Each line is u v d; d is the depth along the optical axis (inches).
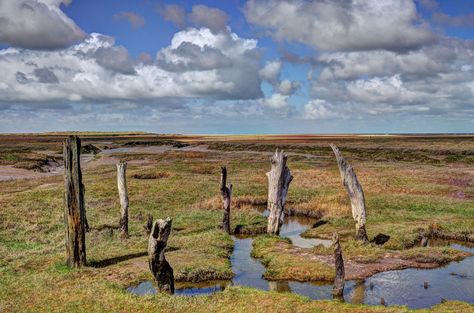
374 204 1517.0
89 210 1411.2
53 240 1051.3
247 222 1315.2
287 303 629.9
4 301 642.8
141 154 3868.1
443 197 1631.4
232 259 965.8
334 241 706.2
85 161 3393.2
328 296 718.5
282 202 1181.7
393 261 903.1
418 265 883.4
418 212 1392.7
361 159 3341.5
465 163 2891.2
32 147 4709.6
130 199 1612.9
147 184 1934.1
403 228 1177.4
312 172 2388.0
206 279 815.7
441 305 632.4
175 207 1517.0
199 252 963.3
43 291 686.5
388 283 780.0
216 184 1975.9
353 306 619.5
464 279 807.1
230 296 663.1
